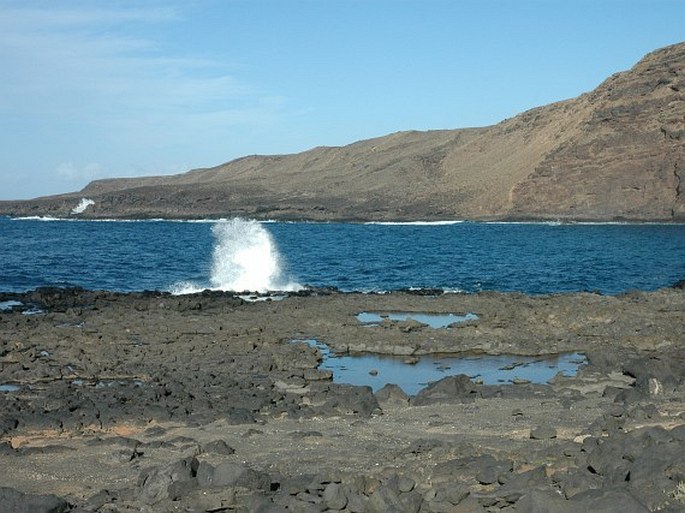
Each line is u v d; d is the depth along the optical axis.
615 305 32.38
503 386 19.50
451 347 25.48
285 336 27.05
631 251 79.38
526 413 16.23
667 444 10.76
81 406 16.81
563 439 13.50
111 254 73.00
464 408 17.05
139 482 11.46
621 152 142.38
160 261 64.12
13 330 27.33
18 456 13.54
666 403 15.87
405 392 20.05
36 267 58.53
